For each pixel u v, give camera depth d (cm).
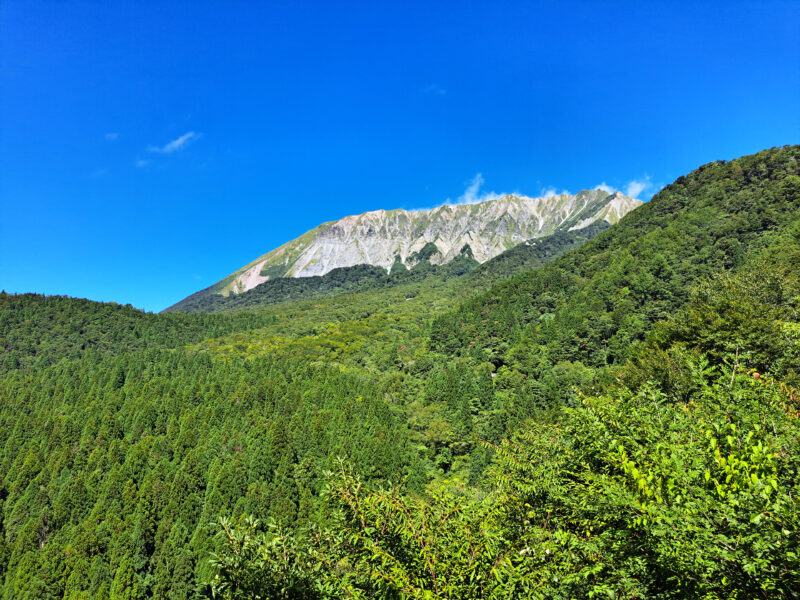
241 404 6875
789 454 513
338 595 552
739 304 1870
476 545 551
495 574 488
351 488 627
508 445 1034
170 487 4659
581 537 632
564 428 896
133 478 5197
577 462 774
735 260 5797
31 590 3738
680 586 470
